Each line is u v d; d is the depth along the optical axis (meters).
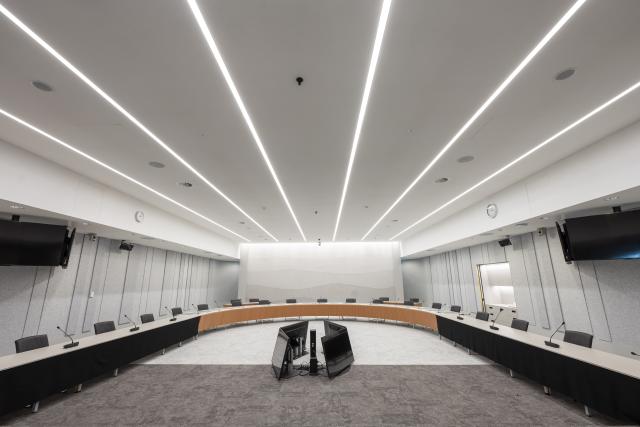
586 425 3.45
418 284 16.34
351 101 3.51
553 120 3.92
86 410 3.93
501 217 6.87
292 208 8.48
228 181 6.21
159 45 2.62
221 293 16.58
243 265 16.17
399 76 3.08
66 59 2.77
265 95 3.37
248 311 10.75
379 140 4.50
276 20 2.39
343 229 11.84
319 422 3.60
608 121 3.94
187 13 2.30
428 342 7.97
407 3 2.25
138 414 3.82
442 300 13.64
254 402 4.18
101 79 3.05
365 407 4.00
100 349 4.89
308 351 6.87
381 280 15.94
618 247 4.89
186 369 5.68
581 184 4.77
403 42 2.63
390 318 10.59
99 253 8.35
